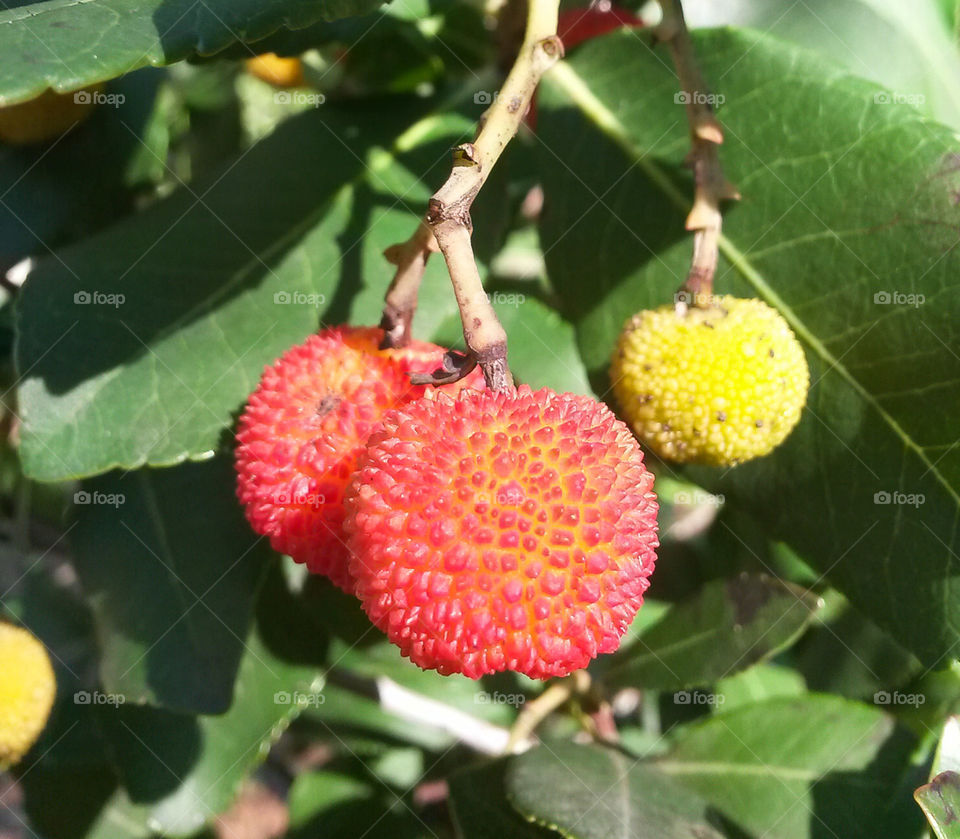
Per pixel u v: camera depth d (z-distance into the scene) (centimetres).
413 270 8
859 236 9
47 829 12
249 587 10
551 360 11
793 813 9
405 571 6
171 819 10
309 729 13
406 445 6
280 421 7
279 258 10
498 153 7
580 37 10
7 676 10
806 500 9
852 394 9
